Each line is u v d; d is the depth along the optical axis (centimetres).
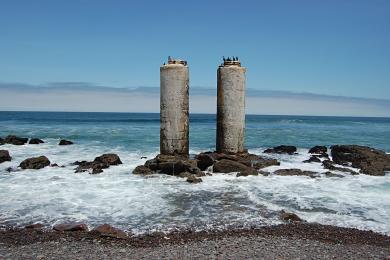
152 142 3434
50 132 4606
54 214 1324
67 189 1659
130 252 995
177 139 2064
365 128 6469
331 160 2480
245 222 1248
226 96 2092
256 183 1792
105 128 5441
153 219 1277
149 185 1745
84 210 1370
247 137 4184
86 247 1032
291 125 7481
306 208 1415
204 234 1138
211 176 1930
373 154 2316
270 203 1473
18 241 1077
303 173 1991
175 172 1956
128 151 2842
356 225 1238
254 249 1016
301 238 1108
